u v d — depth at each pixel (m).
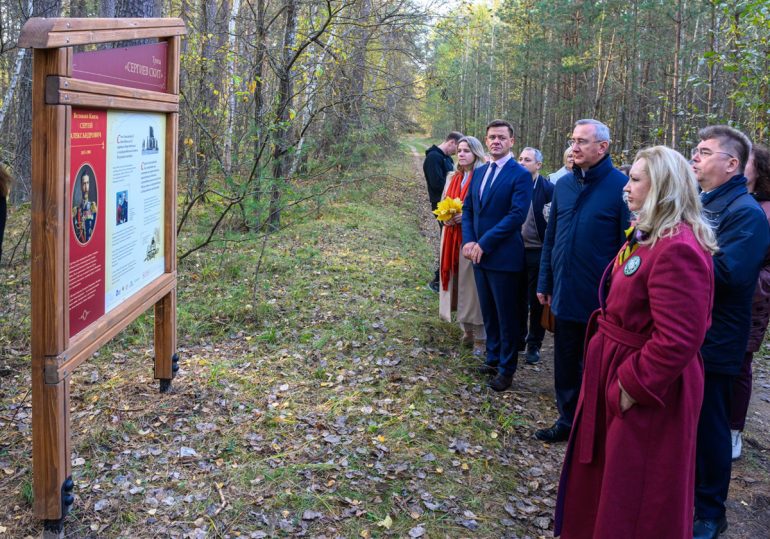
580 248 4.02
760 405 5.32
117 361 4.99
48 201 2.71
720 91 13.23
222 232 8.22
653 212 2.48
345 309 6.54
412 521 3.24
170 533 3.01
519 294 5.59
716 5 8.02
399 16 9.28
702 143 3.27
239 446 3.79
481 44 38.47
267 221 7.58
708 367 3.18
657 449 2.50
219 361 5.05
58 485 2.88
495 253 4.94
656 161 2.49
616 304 2.64
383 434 4.05
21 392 4.44
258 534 3.03
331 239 10.30
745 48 7.57
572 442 2.84
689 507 2.54
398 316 6.50
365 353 5.43
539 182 5.79
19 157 9.31
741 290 3.13
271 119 7.61
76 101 2.82
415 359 5.38
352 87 9.36
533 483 3.73
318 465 3.62
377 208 14.61
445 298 5.87
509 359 5.00
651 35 20.72
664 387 2.41
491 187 5.02
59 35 2.61
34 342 2.78
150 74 3.87
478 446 4.07
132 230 3.67
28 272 7.41
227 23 11.07
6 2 9.56
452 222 5.68
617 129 26.34
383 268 8.71
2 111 9.55
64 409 2.88
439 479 3.63
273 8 9.74
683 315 2.37
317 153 8.13
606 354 2.67
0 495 3.21
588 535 2.77
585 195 4.05
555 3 23.36
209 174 7.83
